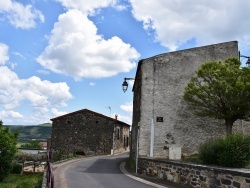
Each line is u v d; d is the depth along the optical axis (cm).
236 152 972
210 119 1736
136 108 2030
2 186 1773
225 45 1814
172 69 1791
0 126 2373
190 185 1053
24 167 2564
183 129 1730
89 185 1055
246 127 1727
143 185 1102
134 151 1925
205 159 1091
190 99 1562
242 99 1380
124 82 1859
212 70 1475
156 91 1769
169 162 1234
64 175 1330
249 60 1773
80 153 3195
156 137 1720
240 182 790
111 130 3209
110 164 2041
